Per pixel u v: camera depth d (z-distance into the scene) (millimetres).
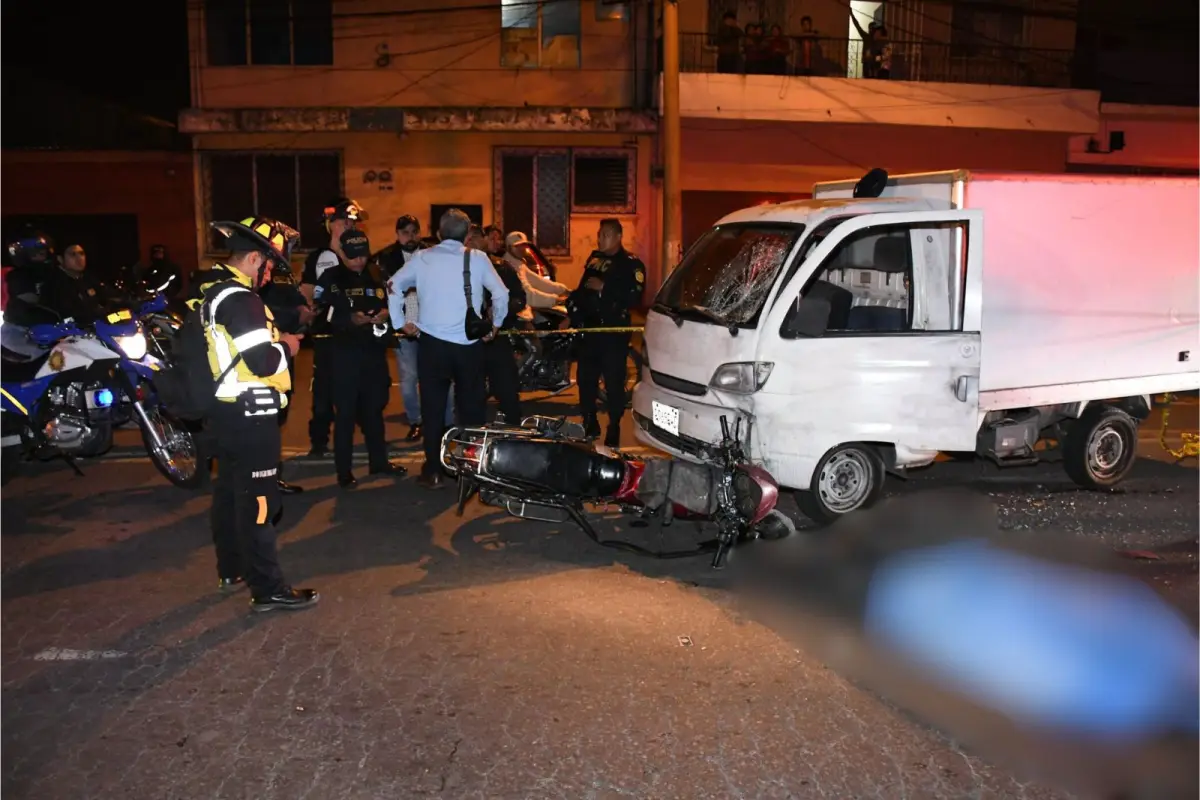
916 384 6324
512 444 6090
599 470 6008
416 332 7434
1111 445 7543
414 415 8938
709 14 20766
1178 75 23891
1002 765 3885
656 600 5387
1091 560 6070
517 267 10484
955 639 4973
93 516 6770
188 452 7227
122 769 3746
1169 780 3822
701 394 6469
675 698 4328
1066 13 21938
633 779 3719
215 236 20453
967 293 6414
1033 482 7773
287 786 3643
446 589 5504
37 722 4078
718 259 6895
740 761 3857
